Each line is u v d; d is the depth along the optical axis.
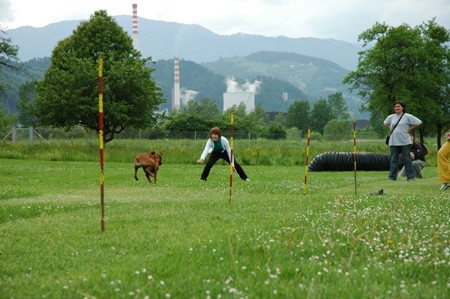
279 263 5.71
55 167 27.47
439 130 58.34
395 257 6.12
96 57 47.50
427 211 9.81
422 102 55.72
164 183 18.38
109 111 42.84
